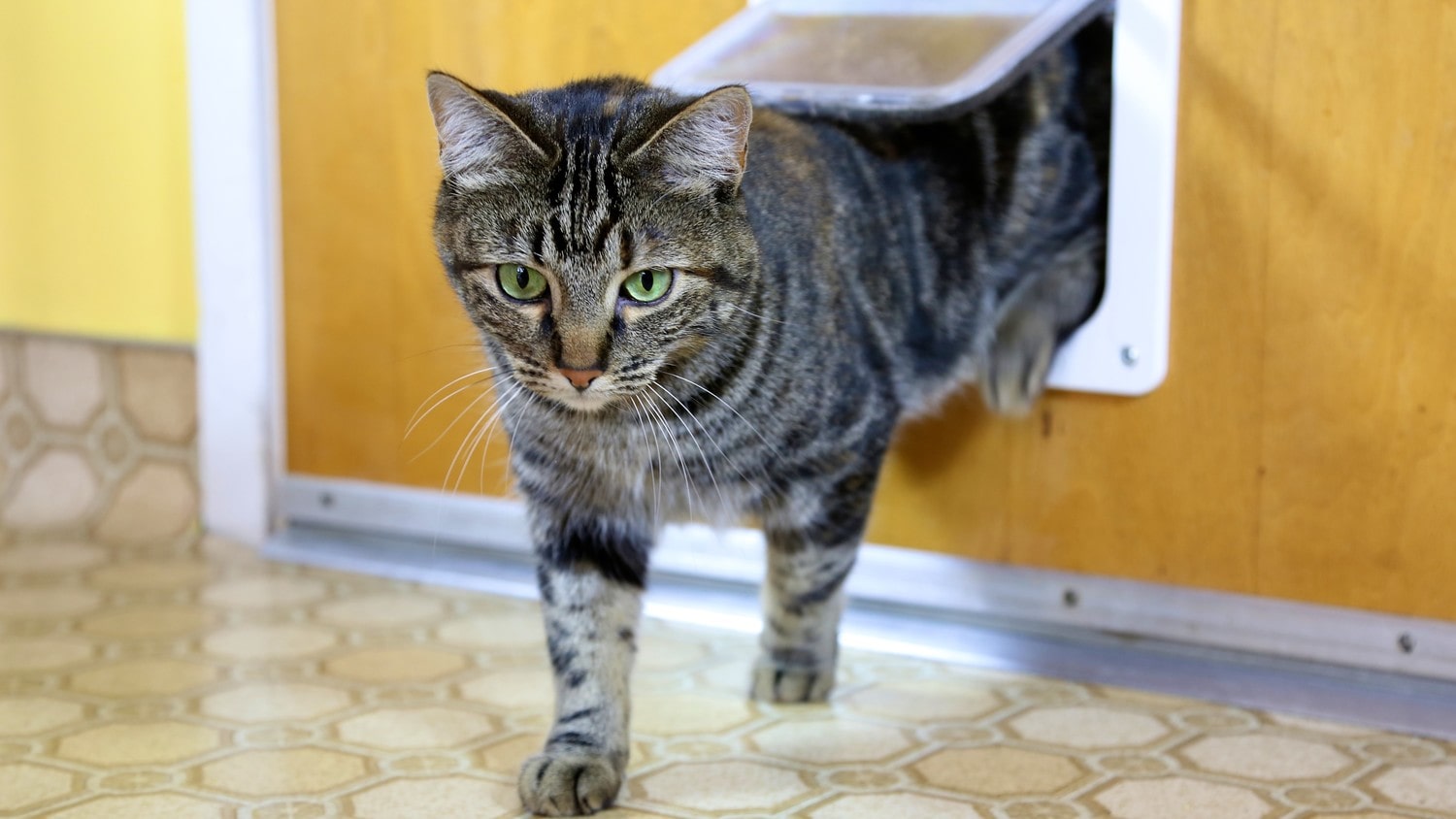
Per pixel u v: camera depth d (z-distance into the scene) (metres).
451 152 1.53
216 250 2.54
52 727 1.78
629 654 1.70
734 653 2.07
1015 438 2.04
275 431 2.59
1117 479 1.99
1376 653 1.86
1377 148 1.76
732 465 1.65
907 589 2.14
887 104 1.68
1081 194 1.96
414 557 2.46
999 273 1.99
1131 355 1.93
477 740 1.74
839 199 1.75
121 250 2.64
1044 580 2.05
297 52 2.44
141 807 1.55
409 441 2.46
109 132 2.61
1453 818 1.51
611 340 1.50
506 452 2.33
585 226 1.47
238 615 2.23
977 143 1.93
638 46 2.19
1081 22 1.78
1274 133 1.81
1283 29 1.79
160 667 2.00
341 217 2.45
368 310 2.46
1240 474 1.91
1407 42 1.72
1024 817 1.52
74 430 2.69
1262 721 1.80
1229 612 1.94
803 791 1.59
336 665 2.01
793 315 1.62
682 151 1.48
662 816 1.53
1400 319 1.78
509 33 2.28
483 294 1.54
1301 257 1.82
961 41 1.82
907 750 1.71
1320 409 1.84
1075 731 1.77
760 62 1.87
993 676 1.97
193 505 2.65
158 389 2.64
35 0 2.63
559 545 1.68
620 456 1.63
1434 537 1.80
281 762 1.67
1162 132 1.86
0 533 2.67
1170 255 1.90
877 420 1.76
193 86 2.50
